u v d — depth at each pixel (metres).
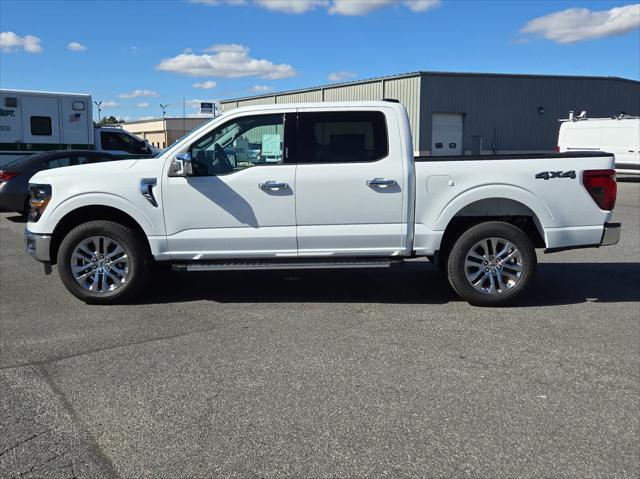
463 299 6.26
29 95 16.39
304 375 4.25
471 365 4.44
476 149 30.89
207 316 5.73
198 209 5.84
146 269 6.10
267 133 5.85
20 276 7.52
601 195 5.91
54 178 5.94
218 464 3.11
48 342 4.99
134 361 4.55
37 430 3.48
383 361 4.52
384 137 5.81
